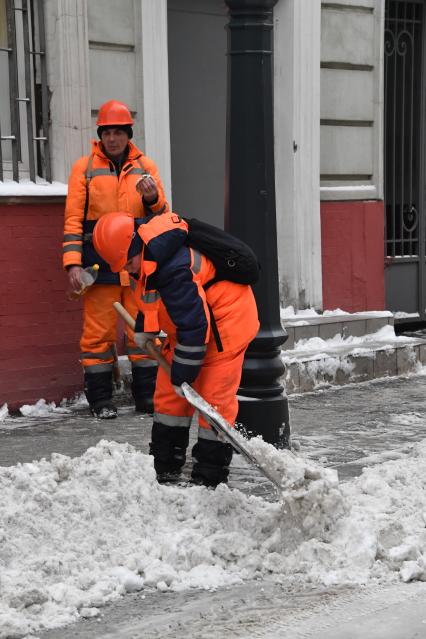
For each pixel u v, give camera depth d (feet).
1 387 53.36
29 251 54.03
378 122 70.64
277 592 31.09
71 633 28.32
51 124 56.39
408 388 60.80
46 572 30.83
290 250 66.44
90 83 57.21
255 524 34.60
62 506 33.35
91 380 52.80
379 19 70.44
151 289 37.27
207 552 32.78
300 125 66.13
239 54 45.96
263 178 46.09
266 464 34.35
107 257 37.27
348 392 59.47
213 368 38.86
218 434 38.47
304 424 51.78
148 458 36.24
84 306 52.65
